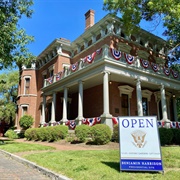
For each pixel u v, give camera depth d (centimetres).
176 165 596
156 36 2089
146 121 541
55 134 1538
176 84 1883
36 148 1119
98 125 1238
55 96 2056
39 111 2620
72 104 2292
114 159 680
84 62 1636
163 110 1645
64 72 1934
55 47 2433
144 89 1962
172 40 2039
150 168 499
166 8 1292
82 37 2152
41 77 2756
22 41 1432
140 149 521
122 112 1748
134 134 536
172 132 1365
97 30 1958
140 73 1580
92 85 1878
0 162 799
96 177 460
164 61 2217
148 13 1605
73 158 712
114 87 1733
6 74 3086
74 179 465
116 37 1802
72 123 1625
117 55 1454
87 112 1942
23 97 2759
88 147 1149
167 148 942
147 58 2038
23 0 1469
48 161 688
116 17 1766
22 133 2536
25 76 2847
